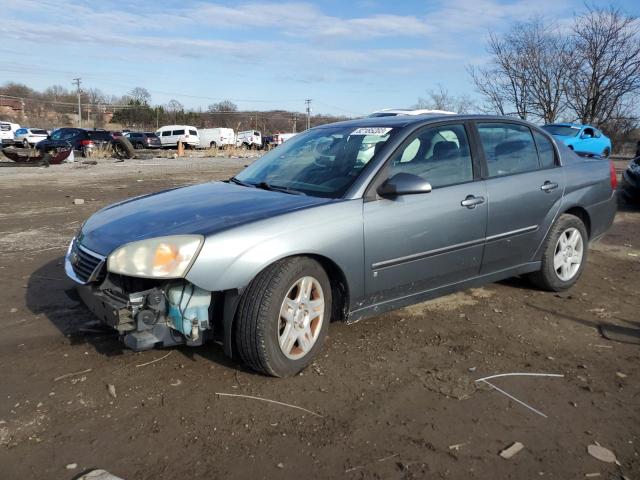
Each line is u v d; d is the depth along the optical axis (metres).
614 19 26.56
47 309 4.54
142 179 15.47
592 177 5.30
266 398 3.18
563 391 3.32
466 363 3.68
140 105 86.88
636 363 3.72
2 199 10.88
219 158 30.55
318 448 2.73
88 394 3.20
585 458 2.68
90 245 3.45
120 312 3.12
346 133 4.38
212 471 2.54
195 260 3.09
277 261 3.30
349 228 3.53
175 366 3.54
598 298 5.05
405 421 2.97
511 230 4.55
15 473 2.51
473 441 2.80
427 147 4.12
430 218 3.94
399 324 4.33
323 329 3.57
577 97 28.03
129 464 2.59
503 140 4.70
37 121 81.75
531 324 4.38
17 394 3.20
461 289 4.40
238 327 3.26
